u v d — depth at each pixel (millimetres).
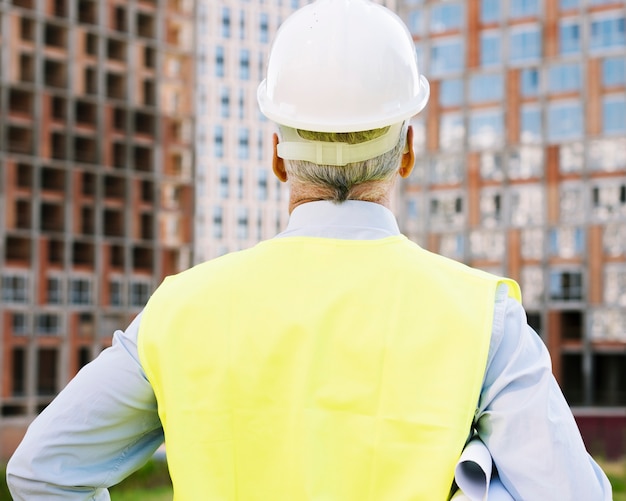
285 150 1722
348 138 1699
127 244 63750
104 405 1703
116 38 64125
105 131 63125
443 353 1565
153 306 1724
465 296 1622
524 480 1526
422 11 67875
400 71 1724
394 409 1547
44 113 60219
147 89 66312
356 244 1675
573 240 63688
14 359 63781
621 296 62281
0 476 21859
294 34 1752
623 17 63188
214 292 1685
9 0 58906
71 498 1744
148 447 1820
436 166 67062
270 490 1569
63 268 60812
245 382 1604
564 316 64062
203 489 1590
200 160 77375
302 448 1545
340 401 1557
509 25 65562
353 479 1529
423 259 1679
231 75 79000
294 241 1701
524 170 64938
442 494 1503
